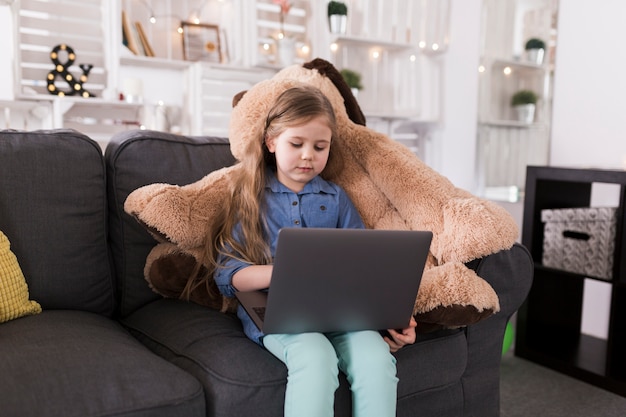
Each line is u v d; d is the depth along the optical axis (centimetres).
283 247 94
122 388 92
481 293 117
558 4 266
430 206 129
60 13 262
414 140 370
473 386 138
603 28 248
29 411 84
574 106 262
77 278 134
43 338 105
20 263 127
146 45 277
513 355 230
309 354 102
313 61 161
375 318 107
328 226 135
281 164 128
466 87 330
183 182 148
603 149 251
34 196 130
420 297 117
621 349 201
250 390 102
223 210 131
